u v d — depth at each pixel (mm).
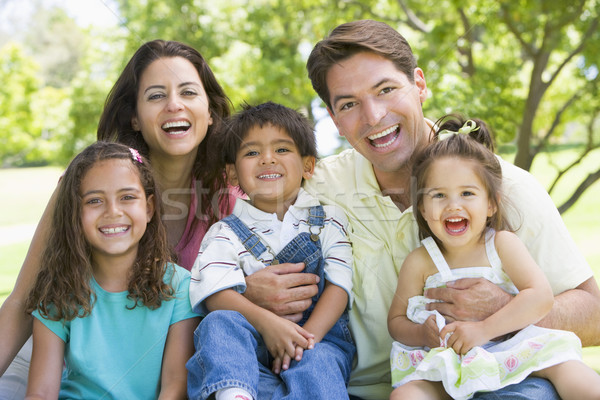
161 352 1596
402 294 1617
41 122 7363
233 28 6652
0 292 4488
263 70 6004
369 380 1684
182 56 1907
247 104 1887
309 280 1634
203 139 2002
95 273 1628
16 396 1615
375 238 1725
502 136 5273
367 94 1684
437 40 5594
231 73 6023
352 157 1874
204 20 6617
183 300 1643
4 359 1608
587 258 5316
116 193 1584
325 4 6270
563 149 9633
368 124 1689
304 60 6070
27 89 7254
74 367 1552
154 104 1850
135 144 1952
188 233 1948
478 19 5309
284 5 6414
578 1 5117
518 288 1518
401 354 1524
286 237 1717
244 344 1431
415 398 1403
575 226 6918
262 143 1738
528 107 5324
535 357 1404
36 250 1689
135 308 1605
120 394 1547
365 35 1684
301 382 1401
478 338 1423
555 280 1614
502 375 1415
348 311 1699
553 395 1367
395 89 1689
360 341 1675
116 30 6570
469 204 1539
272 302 1598
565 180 8688
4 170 10484
